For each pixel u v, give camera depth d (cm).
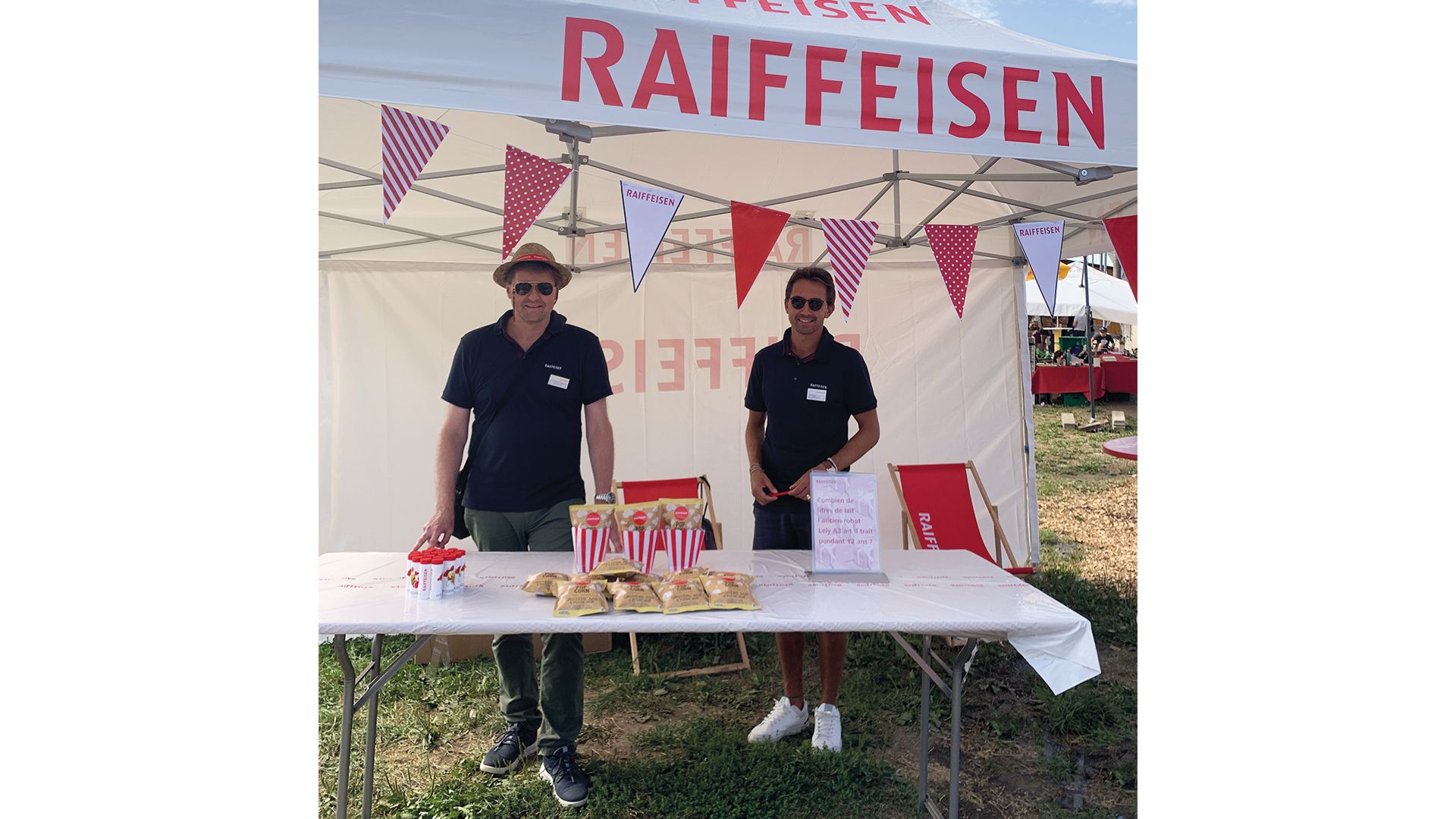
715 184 453
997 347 539
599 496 317
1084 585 578
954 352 536
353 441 487
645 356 512
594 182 450
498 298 497
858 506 276
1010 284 538
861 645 452
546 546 308
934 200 480
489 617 215
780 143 403
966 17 348
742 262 277
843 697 384
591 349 319
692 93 236
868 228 282
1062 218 468
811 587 254
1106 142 263
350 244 468
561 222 474
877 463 531
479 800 287
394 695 381
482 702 373
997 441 538
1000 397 539
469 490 312
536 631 212
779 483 355
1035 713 371
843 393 353
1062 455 1097
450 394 313
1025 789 306
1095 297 1171
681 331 515
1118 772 318
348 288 484
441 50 222
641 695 386
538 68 227
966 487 488
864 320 531
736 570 274
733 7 282
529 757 316
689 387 516
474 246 468
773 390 354
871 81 247
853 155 419
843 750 329
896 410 533
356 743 336
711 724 351
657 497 466
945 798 299
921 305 534
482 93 224
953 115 252
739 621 216
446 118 368
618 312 509
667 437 514
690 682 403
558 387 310
